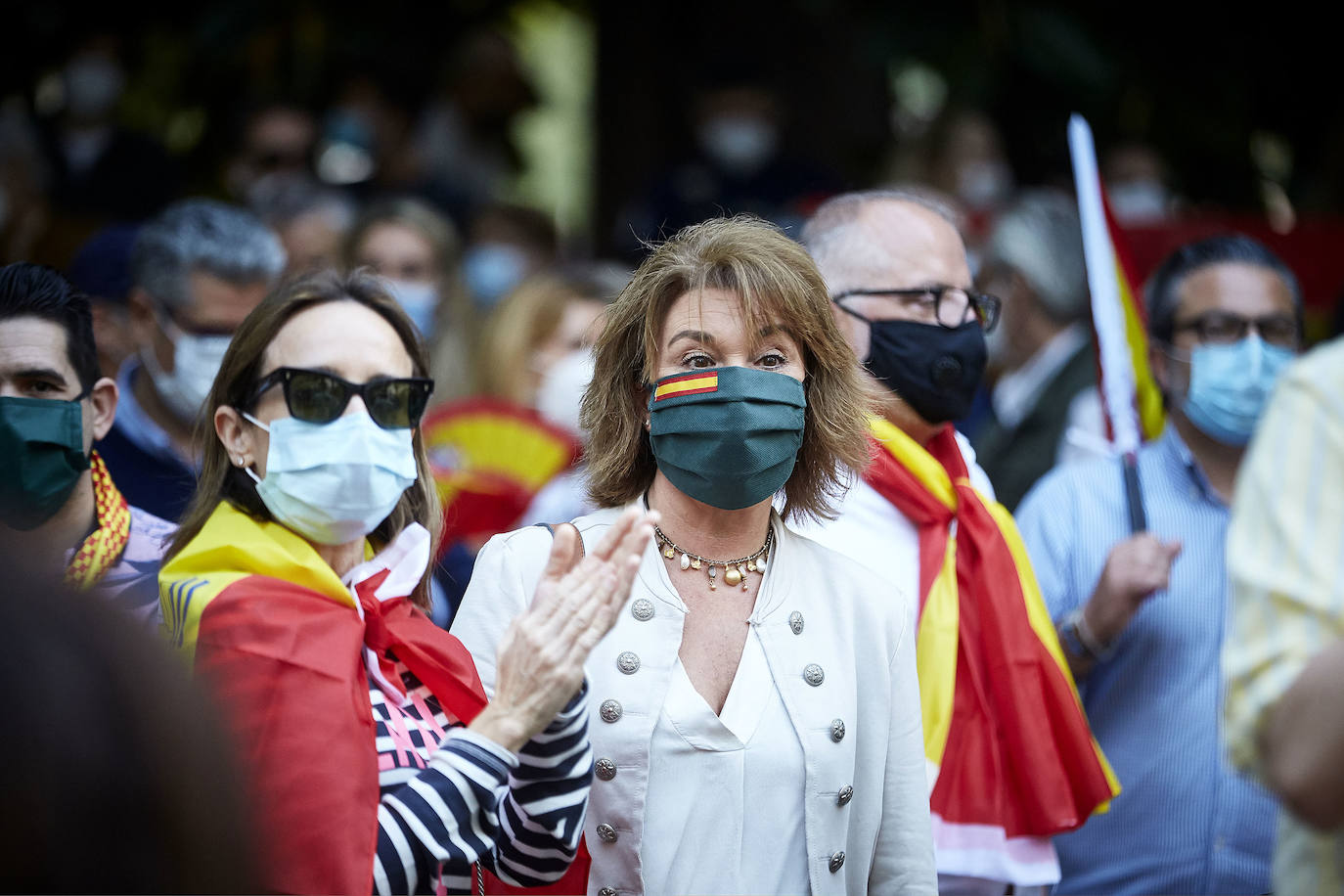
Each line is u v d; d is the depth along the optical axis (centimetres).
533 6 1201
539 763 344
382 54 1112
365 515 379
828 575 398
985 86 1016
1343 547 281
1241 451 550
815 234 513
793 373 385
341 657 356
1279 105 1110
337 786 338
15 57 1102
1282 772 271
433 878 339
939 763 455
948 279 494
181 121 1134
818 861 368
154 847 163
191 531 387
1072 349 802
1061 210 834
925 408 494
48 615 167
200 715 170
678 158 1120
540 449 700
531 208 989
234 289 558
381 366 384
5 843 159
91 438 424
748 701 371
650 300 384
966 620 474
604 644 374
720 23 1105
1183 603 526
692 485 375
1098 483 552
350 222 859
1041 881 457
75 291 422
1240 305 544
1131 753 516
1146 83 1076
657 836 362
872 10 1052
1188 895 507
